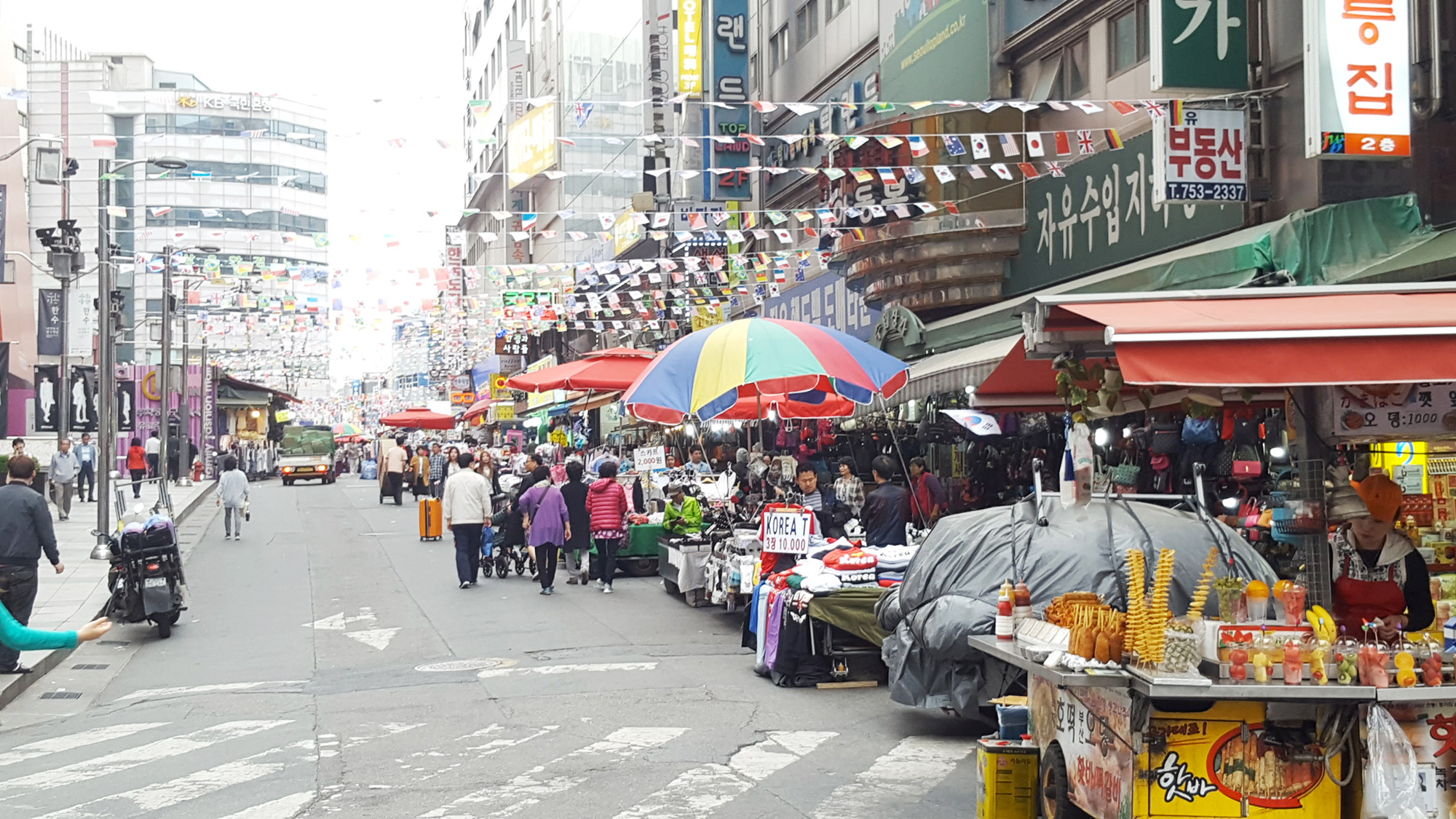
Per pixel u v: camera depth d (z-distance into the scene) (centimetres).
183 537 2792
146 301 7194
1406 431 672
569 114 4828
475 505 1861
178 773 805
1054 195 1766
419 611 1630
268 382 7912
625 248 3456
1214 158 1316
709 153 2759
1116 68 1616
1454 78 1157
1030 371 909
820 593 1059
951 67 1875
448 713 978
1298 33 1290
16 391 3881
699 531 1697
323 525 3127
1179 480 1229
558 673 1154
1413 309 603
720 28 2786
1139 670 519
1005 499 1719
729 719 945
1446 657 531
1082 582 763
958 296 1914
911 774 777
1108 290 1494
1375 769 514
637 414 1538
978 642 671
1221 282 1292
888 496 1276
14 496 1200
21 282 3959
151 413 5553
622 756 828
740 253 2689
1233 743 527
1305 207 1271
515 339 4609
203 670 1262
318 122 7119
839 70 2452
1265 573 738
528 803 713
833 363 1334
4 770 836
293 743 884
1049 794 609
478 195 6294
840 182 2034
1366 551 691
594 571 1980
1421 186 1172
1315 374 559
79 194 6266
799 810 696
